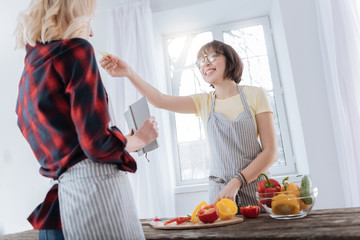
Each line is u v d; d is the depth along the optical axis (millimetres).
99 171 631
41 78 646
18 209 1617
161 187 2141
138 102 983
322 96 2162
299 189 908
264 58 2674
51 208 655
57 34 701
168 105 1514
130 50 2377
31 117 663
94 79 633
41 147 655
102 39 2551
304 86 2188
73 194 622
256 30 2725
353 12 1965
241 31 2752
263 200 923
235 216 1089
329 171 2086
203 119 1536
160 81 2434
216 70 1441
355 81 1909
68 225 620
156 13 2541
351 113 1902
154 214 2107
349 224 753
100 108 615
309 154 2121
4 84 1701
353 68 1918
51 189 675
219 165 1385
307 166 2139
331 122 2125
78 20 697
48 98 635
